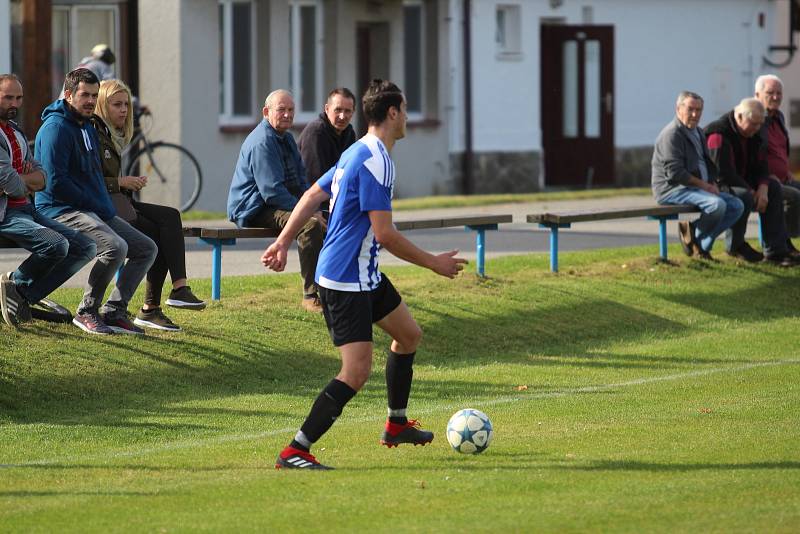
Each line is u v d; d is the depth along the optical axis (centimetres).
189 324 3541
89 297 3341
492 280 4350
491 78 8688
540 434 2708
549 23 9088
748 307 4575
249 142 3788
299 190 3841
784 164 5262
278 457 2478
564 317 4128
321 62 7850
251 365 3384
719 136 4922
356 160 2347
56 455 2561
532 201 7162
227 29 7400
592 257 4866
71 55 7262
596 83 9069
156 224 3509
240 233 3750
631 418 2889
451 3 8438
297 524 1973
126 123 3506
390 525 1966
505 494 2164
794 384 3350
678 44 9556
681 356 3806
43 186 3269
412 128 8238
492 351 3806
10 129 3272
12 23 6700
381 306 2469
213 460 2481
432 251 5066
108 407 3011
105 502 2123
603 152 9075
